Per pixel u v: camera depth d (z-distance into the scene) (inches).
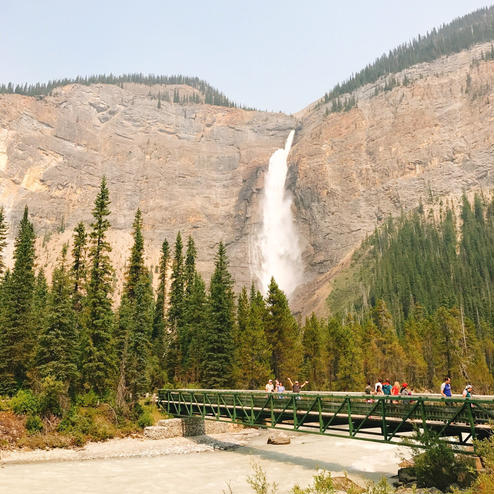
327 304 6742.1
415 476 871.7
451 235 6382.9
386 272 5935.0
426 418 775.7
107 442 1478.8
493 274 5236.2
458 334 3149.6
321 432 987.9
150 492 885.2
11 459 1179.9
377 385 1074.1
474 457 758.5
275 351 2469.2
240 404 1307.8
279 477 1018.1
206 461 1249.4
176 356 2544.3
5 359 1715.1
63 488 903.1
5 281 2188.7
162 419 1731.1
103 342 1818.4
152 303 3334.2
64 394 1569.9
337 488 770.2
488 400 649.0
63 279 1740.9
